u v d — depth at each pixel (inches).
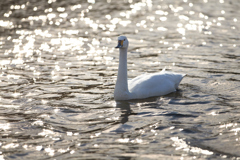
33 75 604.4
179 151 336.5
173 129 386.9
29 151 340.2
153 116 426.6
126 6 1357.0
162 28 999.0
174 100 482.9
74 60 705.6
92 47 811.4
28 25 1038.4
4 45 824.3
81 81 572.4
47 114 434.0
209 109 446.0
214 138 362.3
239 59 680.4
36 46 818.8
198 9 1270.9
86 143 355.6
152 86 498.9
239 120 406.6
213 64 652.7
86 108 455.2
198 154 330.3
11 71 628.1
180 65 653.9
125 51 473.7
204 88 529.7
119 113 437.4
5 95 504.1
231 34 901.2
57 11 1247.5
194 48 778.8
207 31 945.5
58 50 786.2
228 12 1196.5
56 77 593.3
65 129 390.0
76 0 1466.5
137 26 1028.5
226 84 542.9
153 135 372.5
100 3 1414.9
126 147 346.0
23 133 379.6
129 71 623.8
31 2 1398.9
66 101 482.0
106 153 334.0
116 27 1017.5
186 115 427.8
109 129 389.4
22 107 458.0
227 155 327.3
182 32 943.7
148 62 680.4
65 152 337.4
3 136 372.2
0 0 1421.0
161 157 325.1
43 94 509.4
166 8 1312.7
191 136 368.2
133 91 490.3
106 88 537.3
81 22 1080.8
